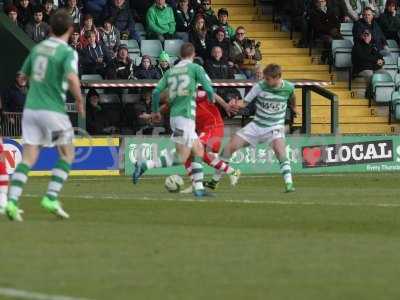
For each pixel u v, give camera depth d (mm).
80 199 49469
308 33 88938
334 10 88688
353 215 41938
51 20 38969
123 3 82750
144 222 39594
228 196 51594
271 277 27828
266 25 90875
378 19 91188
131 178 66875
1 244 32875
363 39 86188
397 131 84375
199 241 33938
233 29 85750
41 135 39281
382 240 34375
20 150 67875
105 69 76438
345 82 87375
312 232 36500
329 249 32344
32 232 35719
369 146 74938
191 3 85562
